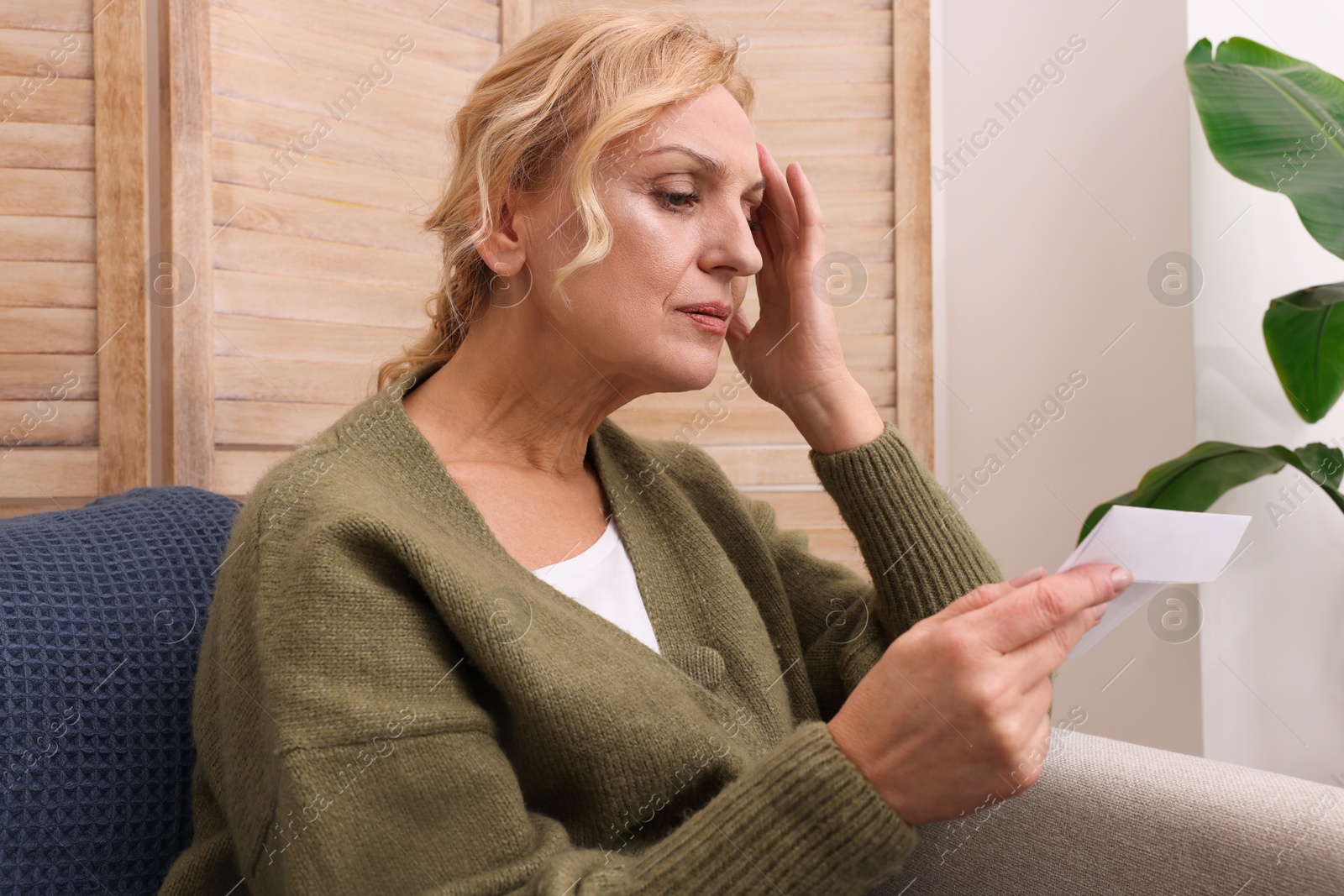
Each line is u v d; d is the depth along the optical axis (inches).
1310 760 68.7
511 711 25.0
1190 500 62.6
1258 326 69.7
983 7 80.3
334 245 64.5
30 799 25.8
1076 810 28.1
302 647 22.8
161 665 28.4
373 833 21.8
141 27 58.7
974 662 20.9
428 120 68.4
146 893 27.5
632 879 21.3
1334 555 69.2
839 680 34.8
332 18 64.4
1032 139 77.6
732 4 71.5
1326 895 23.5
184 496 32.2
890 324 72.3
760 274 36.1
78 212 58.7
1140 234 71.1
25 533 28.1
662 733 25.7
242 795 24.1
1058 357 76.1
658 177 27.3
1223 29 68.4
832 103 72.0
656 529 32.1
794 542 38.8
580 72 27.9
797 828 21.3
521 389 29.6
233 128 60.5
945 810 21.9
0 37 58.1
